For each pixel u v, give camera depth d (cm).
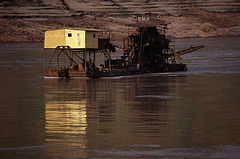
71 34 17500
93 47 17512
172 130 7762
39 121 8712
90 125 8231
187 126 8069
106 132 7656
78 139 7206
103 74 17888
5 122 8644
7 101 11625
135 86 14712
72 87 14625
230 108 10062
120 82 15988
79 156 6359
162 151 6525
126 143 6944
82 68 17550
